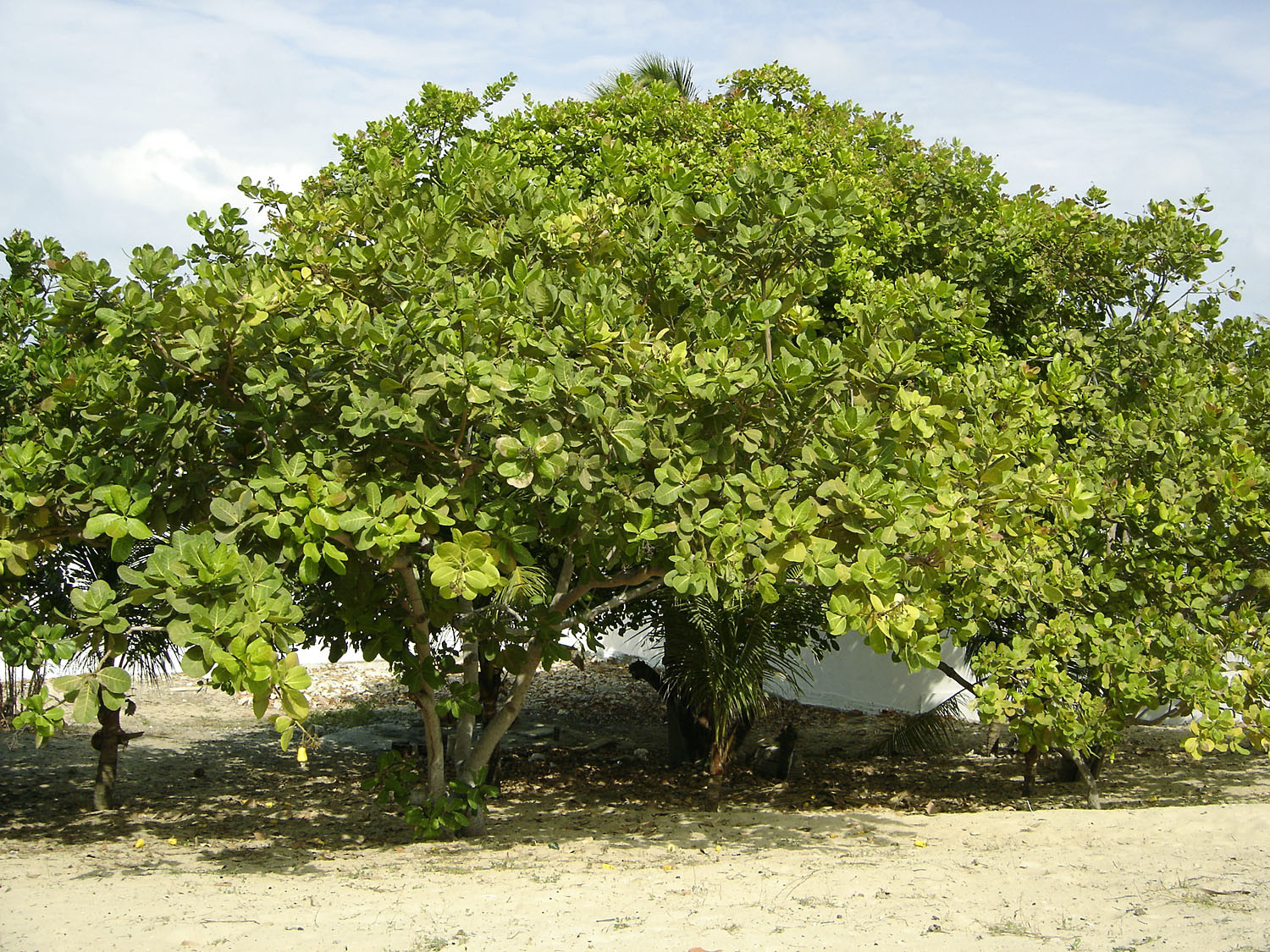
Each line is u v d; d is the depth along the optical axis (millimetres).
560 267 7785
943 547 6668
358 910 5496
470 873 6672
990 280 11016
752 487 6066
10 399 7211
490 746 8055
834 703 15727
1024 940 4684
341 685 16562
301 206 8578
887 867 6594
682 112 12633
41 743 5238
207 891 6078
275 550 6027
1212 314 10906
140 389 5934
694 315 7414
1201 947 4441
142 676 9094
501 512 6051
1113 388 10516
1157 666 8070
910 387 7613
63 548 7840
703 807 9602
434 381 5836
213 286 5738
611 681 17656
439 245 7285
